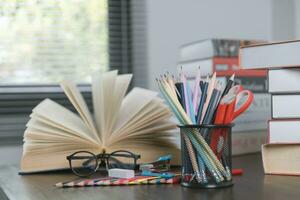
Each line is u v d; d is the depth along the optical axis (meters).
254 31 1.50
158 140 0.84
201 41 1.17
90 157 0.78
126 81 0.83
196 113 0.64
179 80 0.68
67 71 1.35
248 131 1.03
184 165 0.64
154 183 0.67
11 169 0.92
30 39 1.31
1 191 0.69
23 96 1.27
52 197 0.59
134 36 1.38
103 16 1.39
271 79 0.77
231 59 1.15
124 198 0.57
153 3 1.38
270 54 0.74
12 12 1.29
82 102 0.85
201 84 0.66
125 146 0.81
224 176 0.63
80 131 0.79
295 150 0.72
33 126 0.82
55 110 0.87
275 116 0.76
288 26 1.49
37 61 1.32
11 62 1.29
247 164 0.87
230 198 0.56
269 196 0.56
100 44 1.38
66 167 0.79
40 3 1.32
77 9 1.36
